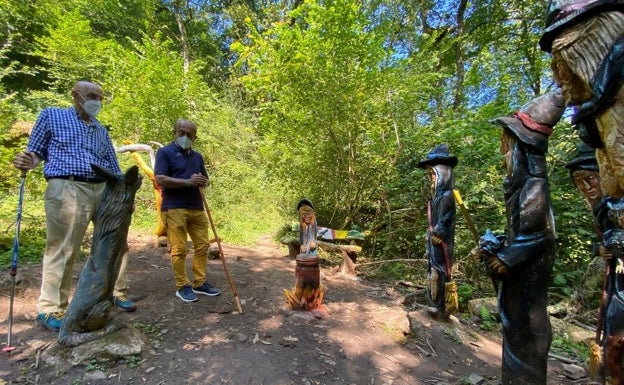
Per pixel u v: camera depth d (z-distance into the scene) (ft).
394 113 19.63
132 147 16.94
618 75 3.85
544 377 6.59
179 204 11.41
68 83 37.19
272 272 16.16
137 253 16.98
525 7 34.17
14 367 7.73
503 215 15.70
